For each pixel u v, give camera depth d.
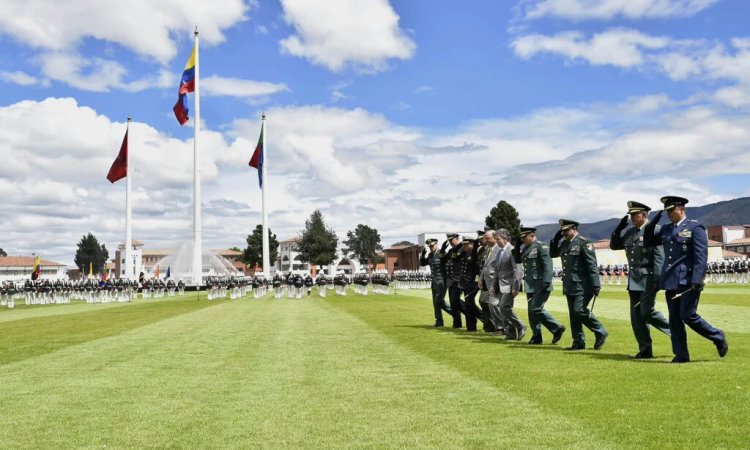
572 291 12.50
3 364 12.77
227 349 14.16
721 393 7.66
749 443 5.73
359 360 11.75
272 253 135.75
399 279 69.12
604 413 6.99
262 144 68.94
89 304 48.22
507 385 8.79
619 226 11.45
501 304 14.63
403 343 14.34
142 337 17.77
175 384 9.78
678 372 9.20
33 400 8.81
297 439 6.47
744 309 22.62
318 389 9.03
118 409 8.10
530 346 13.27
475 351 12.52
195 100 66.38
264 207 68.94
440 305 18.86
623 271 68.81
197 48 65.56
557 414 7.06
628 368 9.77
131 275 69.69
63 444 6.54
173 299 52.72
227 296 56.47
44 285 56.84
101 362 12.61
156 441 6.56
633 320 11.03
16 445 6.54
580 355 11.56
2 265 133.38
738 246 126.50
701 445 5.73
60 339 17.92
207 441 6.50
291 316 25.09
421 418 7.13
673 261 10.18
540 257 13.56
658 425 6.41
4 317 32.25
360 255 175.25
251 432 6.79
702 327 10.17
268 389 9.16
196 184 67.75
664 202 10.31
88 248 156.88
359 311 27.47
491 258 15.35
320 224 126.62
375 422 7.03
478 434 6.40
